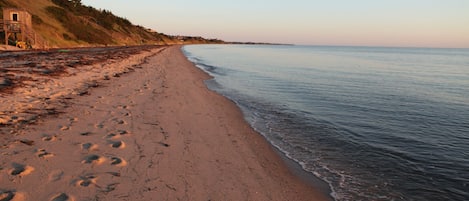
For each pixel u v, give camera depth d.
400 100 13.01
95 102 8.66
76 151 4.93
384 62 45.00
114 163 4.62
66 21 52.47
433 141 7.31
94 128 6.23
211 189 4.19
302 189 4.62
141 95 10.41
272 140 6.97
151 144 5.66
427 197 4.59
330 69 28.89
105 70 16.59
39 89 9.63
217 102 11.02
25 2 47.66
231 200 3.97
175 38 161.62
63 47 42.81
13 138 5.25
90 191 3.73
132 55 32.78
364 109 10.97
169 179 4.31
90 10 73.88
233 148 6.08
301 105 11.45
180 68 23.19
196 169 4.79
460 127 8.65
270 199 4.18
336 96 13.71
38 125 6.11
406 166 5.73
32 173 4.04
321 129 8.09
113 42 63.91
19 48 32.41
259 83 17.83
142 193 3.83
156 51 49.03
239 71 25.22
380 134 7.80
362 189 4.76
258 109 10.48
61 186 3.78
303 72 25.22
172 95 11.12
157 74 17.20
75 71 14.88
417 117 9.86
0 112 6.66
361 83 18.77
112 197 3.65
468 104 12.29
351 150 6.52
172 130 6.75
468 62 49.75
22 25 33.94
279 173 5.12
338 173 5.32
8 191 3.54
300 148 6.53
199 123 7.68
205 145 6.03
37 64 16.30
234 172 4.90
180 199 3.80
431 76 24.69
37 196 3.51
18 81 10.51
